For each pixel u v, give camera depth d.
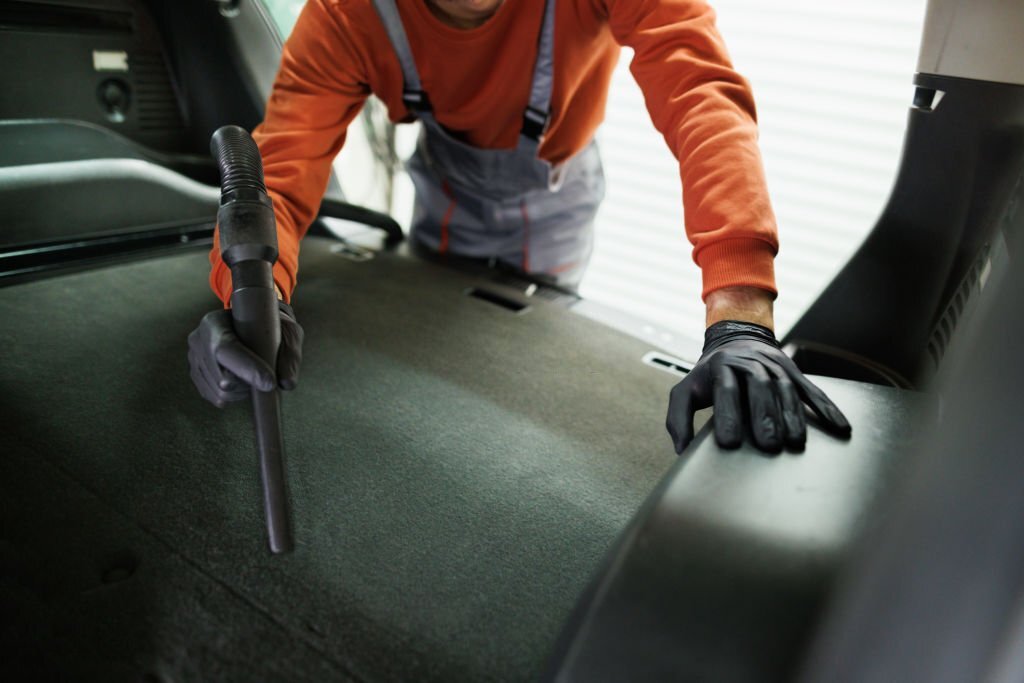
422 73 1.24
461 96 1.27
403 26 1.16
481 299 1.49
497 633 0.71
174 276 1.45
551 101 1.28
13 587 0.72
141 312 1.29
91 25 1.61
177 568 0.76
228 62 1.78
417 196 1.72
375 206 2.51
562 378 1.22
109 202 1.51
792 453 0.63
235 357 0.69
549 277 1.72
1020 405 0.32
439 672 0.67
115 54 1.66
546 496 0.92
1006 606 0.33
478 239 1.67
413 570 0.78
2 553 0.76
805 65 2.37
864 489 0.58
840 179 2.46
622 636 0.49
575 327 1.41
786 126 2.48
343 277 1.54
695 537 0.53
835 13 2.27
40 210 1.42
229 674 0.65
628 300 3.02
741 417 0.66
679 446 0.74
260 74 1.82
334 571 0.77
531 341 1.34
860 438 0.65
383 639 0.70
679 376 1.26
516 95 1.26
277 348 0.73
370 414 1.06
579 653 0.49
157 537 0.80
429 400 1.11
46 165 1.44
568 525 0.87
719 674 0.46
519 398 1.15
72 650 0.66
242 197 0.75
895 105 2.30
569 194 1.61
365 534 0.83
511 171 1.46
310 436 1.00
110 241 1.52
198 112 1.84
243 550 0.79
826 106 2.39
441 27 1.14
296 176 1.09
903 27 2.20
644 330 1.42
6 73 1.48
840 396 0.72
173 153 1.84
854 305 1.02
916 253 0.96
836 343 1.05
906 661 0.36
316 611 0.72
